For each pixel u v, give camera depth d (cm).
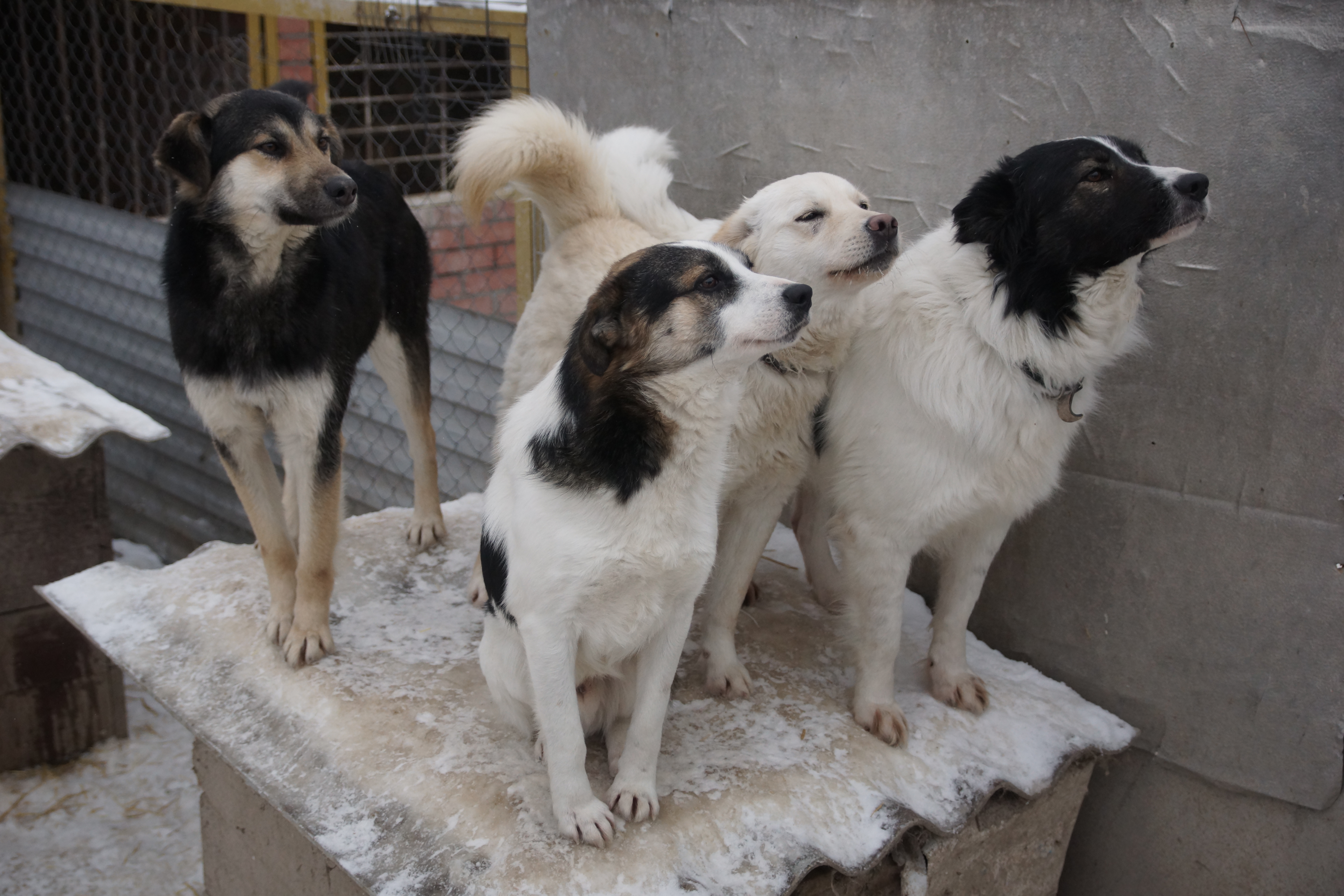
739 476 280
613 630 227
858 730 281
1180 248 280
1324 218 255
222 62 659
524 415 240
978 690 300
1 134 741
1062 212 244
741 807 245
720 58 381
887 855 250
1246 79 261
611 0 411
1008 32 303
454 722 269
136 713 479
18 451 394
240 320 280
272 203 271
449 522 395
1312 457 268
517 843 227
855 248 255
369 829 238
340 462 306
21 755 430
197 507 659
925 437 269
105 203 734
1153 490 300
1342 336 257
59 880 372
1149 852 323
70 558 418
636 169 351
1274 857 296
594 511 214
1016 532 334
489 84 520
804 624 337
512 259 574
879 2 330
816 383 277
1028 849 298
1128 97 283
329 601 305
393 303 353
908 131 333
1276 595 281
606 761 260
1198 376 284
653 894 219
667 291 213
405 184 643
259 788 257
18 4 727
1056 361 256
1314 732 280
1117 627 316
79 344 721
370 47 596
